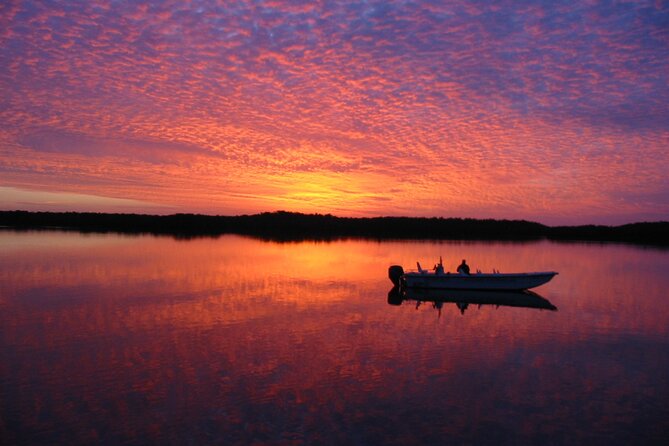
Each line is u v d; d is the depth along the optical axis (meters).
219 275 29.08
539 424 9.19
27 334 14.79
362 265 37.78
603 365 12.55
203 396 10.23
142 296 21.34
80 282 25.05
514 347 14.11
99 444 8.27
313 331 15.66
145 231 104.62
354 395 10.39
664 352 13.75
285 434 8.67
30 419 9.12
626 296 23.73
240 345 13.91
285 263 37.84
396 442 8.45
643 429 9.02
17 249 45.06
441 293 24.22
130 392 10.41
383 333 15.55
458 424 9.15
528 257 49.47
